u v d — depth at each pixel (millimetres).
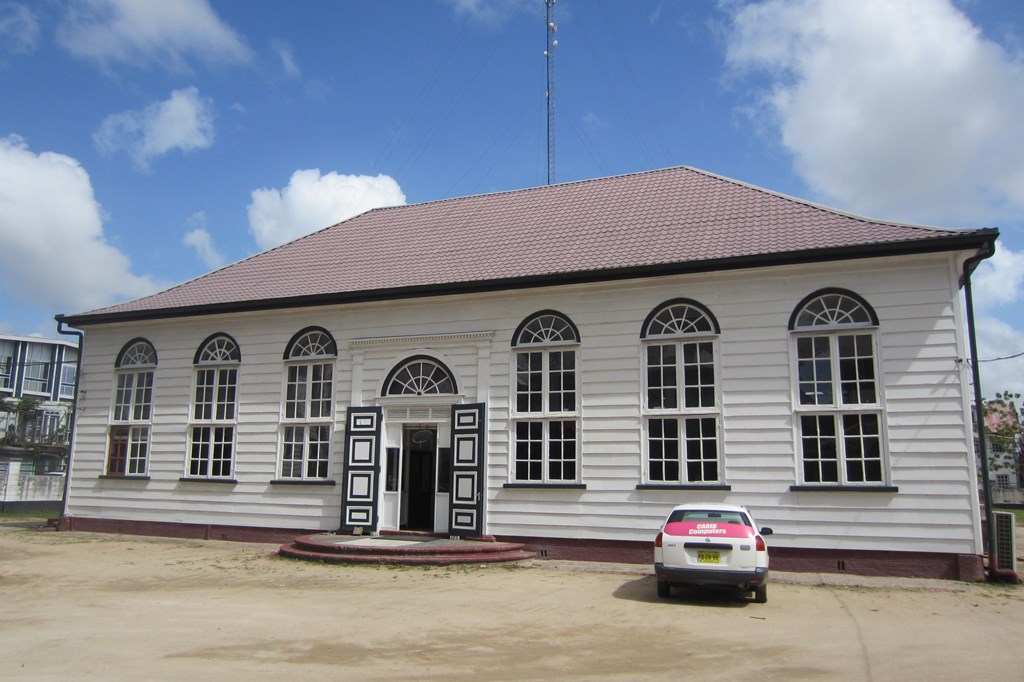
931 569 12852
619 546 14711
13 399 41125
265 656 7738
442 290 16500
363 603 10719
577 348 15625
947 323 13328
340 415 17453
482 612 10180
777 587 12234
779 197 16781
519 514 15547
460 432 16250
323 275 19047
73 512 19688
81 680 6801
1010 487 48781
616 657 7914
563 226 18281
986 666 7625
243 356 18578
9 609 10141
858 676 7223
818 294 14125
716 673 7293
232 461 18250
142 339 19750
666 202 18094
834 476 13625
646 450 14820
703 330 14797
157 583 12359
